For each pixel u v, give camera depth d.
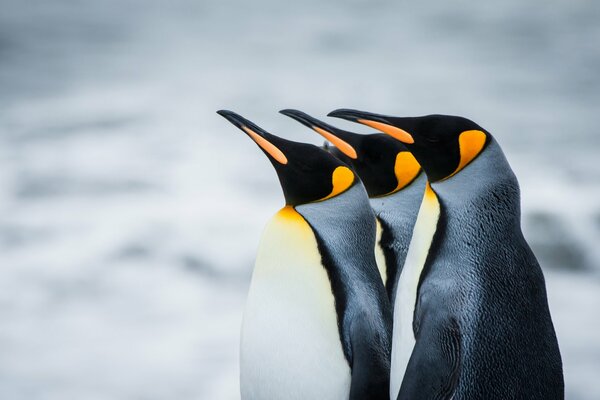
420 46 83.31
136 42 92.12
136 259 18.86
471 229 5.29
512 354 5.09
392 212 6.23
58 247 19.80
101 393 12.92
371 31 97.69
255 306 5.82
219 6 139.12
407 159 6.25
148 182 26.08
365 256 5.73
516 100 48.84
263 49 85.50
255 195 24.36
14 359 14.14
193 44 91.38
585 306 15.29
